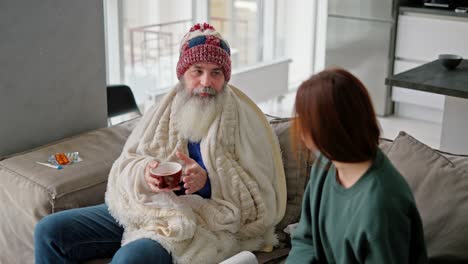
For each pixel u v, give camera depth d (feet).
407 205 4.20
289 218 7.15
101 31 8.57
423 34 15.47
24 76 7.82
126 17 12.55
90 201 7.22
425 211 5.81
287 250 6.87
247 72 14.90
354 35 16.47
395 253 4.16
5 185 7.31
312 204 4.83
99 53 8.62
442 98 15.46
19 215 7.22
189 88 6.95
